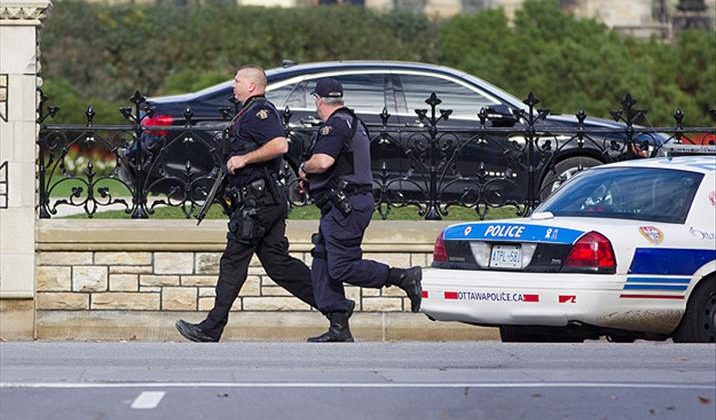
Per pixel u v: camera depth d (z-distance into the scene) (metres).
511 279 34.88
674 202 36.12
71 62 116.12
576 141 47.06
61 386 28.61
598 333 35.75
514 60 117.44
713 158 38.62
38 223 41.94
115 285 42.09
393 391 28.25
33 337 41.91
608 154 46.41
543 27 120.88
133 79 117.12
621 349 33.81
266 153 36.25
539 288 34.53
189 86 113.31
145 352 33.50
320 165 35.81
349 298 42.16
